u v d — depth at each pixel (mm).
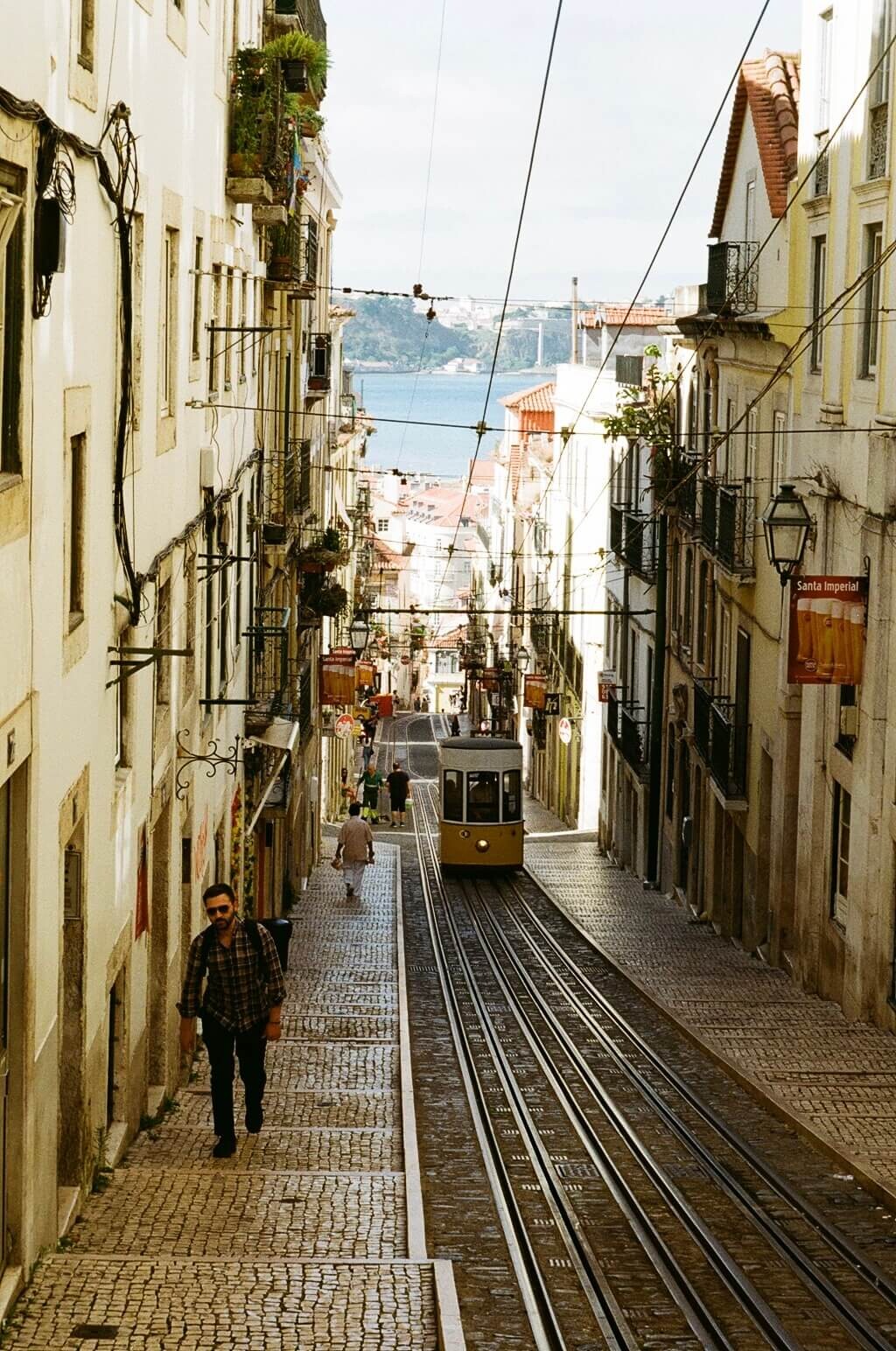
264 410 26109
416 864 43656
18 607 8516
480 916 33938
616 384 47938
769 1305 9961
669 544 37719
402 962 26234
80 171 10234
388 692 112125
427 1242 10945
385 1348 8375
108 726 11836
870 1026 20094
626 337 53812
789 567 20359
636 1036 19938
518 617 76250
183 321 16172
